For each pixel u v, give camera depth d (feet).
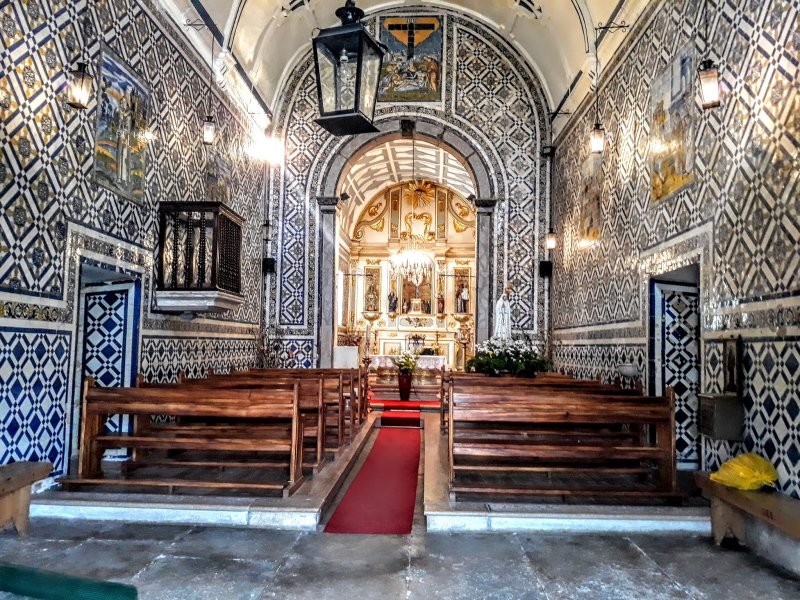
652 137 27.35
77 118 22.72
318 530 18.29
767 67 18.47
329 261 48.16
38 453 20.77
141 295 27.81
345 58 18.56
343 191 71.36
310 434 23.62
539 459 25.89
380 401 47.50
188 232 29.27
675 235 24.79
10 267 19.26
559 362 44.24
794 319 16.94
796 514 14.49
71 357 22.66
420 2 48.16
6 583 4.42
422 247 83.61
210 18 34.09
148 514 18.76
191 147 33.22
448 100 48.47
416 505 21.75
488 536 17.78
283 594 13.44
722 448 21.03
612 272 32.76
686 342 27.76
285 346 47.57
